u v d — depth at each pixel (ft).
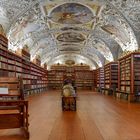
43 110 35.73
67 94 35.63
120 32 58.39
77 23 61.57
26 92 70.23
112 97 66.13
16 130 20.93
